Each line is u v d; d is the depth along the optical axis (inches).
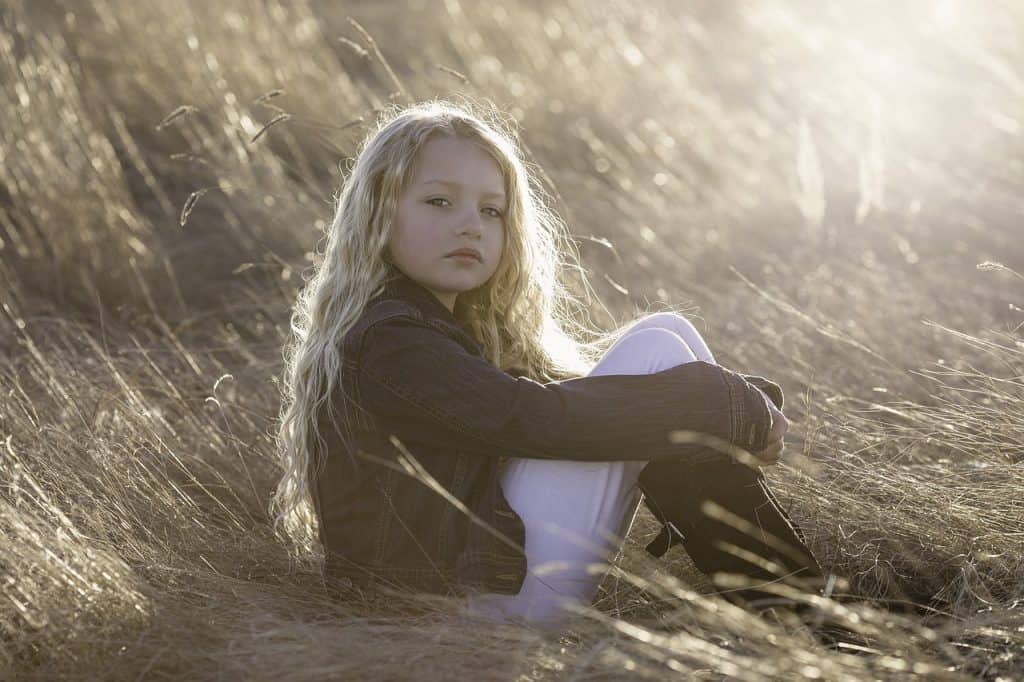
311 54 260.1
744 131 277.0
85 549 91.0
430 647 81.2
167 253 197.3
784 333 153.9
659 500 90.0
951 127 263.1
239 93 238.7
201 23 252.5
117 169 205.5
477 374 85.3
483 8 316.5
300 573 102.8
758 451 87.6
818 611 86.1
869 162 190.2
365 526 89.5
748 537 88.4
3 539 89.0
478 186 92.6
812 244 203.8
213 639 85.7
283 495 108.4
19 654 85.5
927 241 210.7
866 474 109.0
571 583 89.4
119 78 243.4
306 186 216.8
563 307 142.9
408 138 91.8
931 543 100.2
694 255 208.5
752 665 71.6
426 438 87.6
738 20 347.6
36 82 204.1
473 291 100.9
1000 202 222.5
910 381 138.5
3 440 119.4
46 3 259.0
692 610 86.7
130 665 83.0
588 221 213.5
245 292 186.9
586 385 86.4
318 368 92.8
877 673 76.9
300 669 79.3
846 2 331.6
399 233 92.2
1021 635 81.8
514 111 261.1
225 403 137.9
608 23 319.0
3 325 163.5
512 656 80.0
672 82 294.2
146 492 112.1
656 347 91.0
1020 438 112.1
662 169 253.9
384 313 88.4
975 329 161.2
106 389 135.8
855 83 289.7
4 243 194.9
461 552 87.6
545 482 88.3
